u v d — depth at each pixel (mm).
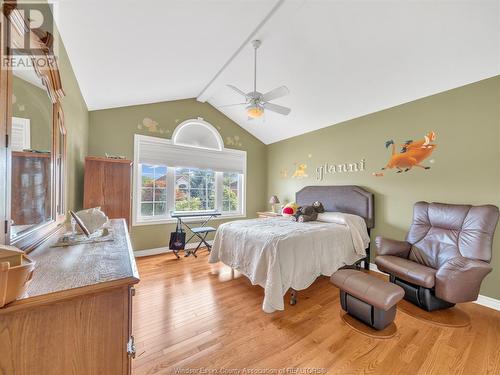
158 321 1975
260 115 2602
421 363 1542
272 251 2215
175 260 3613
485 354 1631
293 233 2471
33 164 1234
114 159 2723
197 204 4527
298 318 2059
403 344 1730
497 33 1905
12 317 656
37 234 1249
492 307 2287
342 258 2811
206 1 1736
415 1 1796
